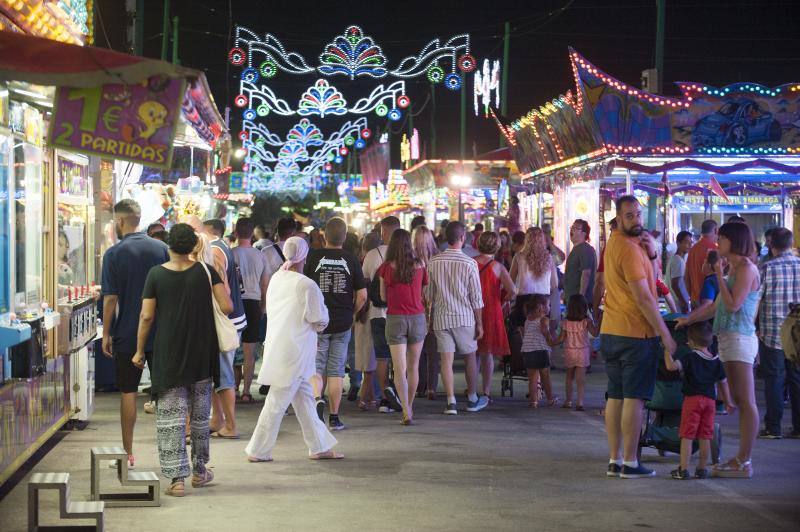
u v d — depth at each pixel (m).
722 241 9.02
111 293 8.67
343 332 10.93
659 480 8.56
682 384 8.76
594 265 16.00
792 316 8.72
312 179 62.16
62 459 9.24
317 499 7.79
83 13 11.24
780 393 10.53
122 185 15.76
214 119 9.75
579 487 8.26
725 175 23.22
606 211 27.27
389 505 7.61
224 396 10.34
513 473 8.78
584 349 12.52
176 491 7.87
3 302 7.74
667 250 21.88
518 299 13.72
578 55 19.66
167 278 7.88
